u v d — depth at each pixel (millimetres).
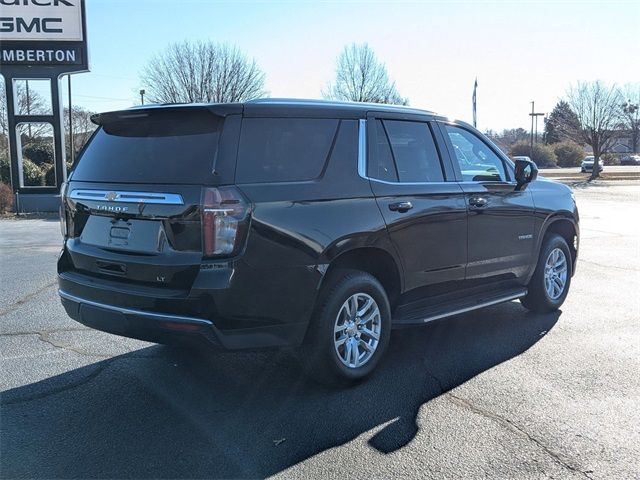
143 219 3951
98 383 4516
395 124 4910
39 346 5367
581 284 8055
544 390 4383
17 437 3652
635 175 47531
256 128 3988
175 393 4336
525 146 73125
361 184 4430
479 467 3316
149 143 4137
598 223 15586
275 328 3932
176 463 3354
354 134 4531
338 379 4348
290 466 3330
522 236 5938
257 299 3801
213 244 3676
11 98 19875
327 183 4227
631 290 7688
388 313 4645
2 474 3227
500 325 6098
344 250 4215
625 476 3227
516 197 5867
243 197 3750
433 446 3553
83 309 4199
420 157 5043
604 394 4309
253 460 3391
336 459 3406
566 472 3268
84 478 3195
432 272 4973
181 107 3967
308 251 3994
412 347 5395
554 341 5547
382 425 3826
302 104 4305
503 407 4094
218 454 3455
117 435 3684
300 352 4285
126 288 3939
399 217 4594
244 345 3826
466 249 5258
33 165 23812
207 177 3742
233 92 34406
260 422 3867
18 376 4641
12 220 17594
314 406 4117
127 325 3924
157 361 5000
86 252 4273
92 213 4297
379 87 39531
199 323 3664
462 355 5172
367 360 4523
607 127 42406
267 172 3953
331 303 4207
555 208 6367
